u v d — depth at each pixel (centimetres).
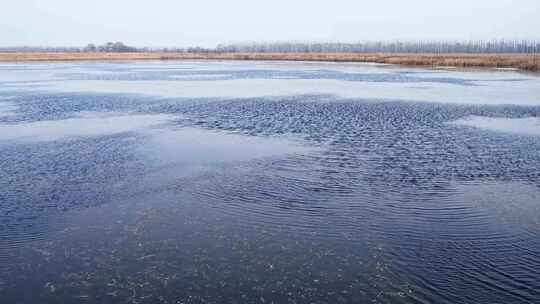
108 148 2455
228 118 3350
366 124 3072
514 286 1083
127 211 1591
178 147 2466
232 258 1247
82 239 1377
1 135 2795
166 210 1595
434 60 11869
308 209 1578
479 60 11438
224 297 1061
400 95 4709
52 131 2911
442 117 3353
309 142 2550
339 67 10781
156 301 1048
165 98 4562
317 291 1079
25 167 2109
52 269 1201
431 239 1339
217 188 1806
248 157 2250
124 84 6134
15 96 4738
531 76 7400
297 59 15538
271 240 1351
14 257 1266
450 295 1049
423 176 1933
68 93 5003
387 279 1124
